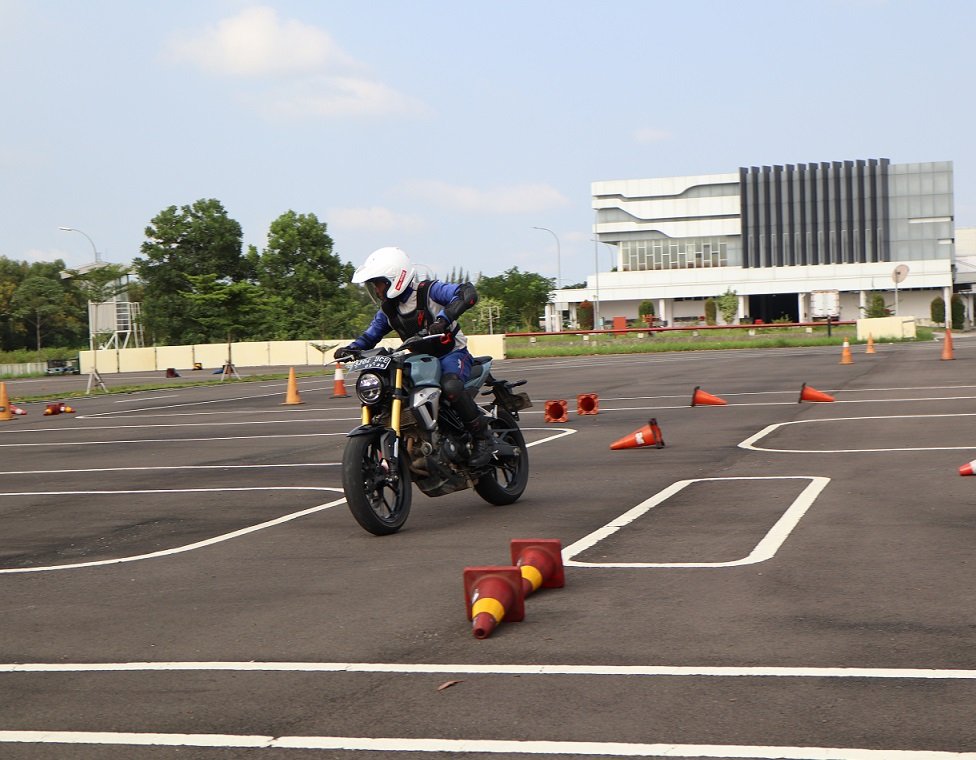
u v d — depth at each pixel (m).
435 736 4.07
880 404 17.94
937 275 104.50
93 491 12.10
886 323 56.66
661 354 51.38
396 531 8.62
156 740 4.17
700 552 7.25
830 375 26.53
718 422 16.38
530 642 5.29
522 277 93.31
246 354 59.81
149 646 5.59
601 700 4.39
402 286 8.82
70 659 5.41
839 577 6.38
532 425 17.34
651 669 4.76
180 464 14.41
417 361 8.77
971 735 3.85
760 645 5.07
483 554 7.58
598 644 5.20
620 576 6.64
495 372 37.25
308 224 82.69
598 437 15.09
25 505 11.26
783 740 3.88
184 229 83.69
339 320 79.31
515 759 3.81
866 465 11.02
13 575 7.69
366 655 5.22
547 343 71.00
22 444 18.69
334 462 13.71
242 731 4.23
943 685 4.39
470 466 9.09
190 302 82.00
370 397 8.50
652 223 114.69
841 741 3.84
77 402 32.06
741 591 6.12
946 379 22.97
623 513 8.97
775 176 110.62
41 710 4.60
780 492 9.57
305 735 4.15
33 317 113.81
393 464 8.57
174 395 33.25
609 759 3.77
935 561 6.70
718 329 74.25
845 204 108.62
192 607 6.43
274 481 12.16
